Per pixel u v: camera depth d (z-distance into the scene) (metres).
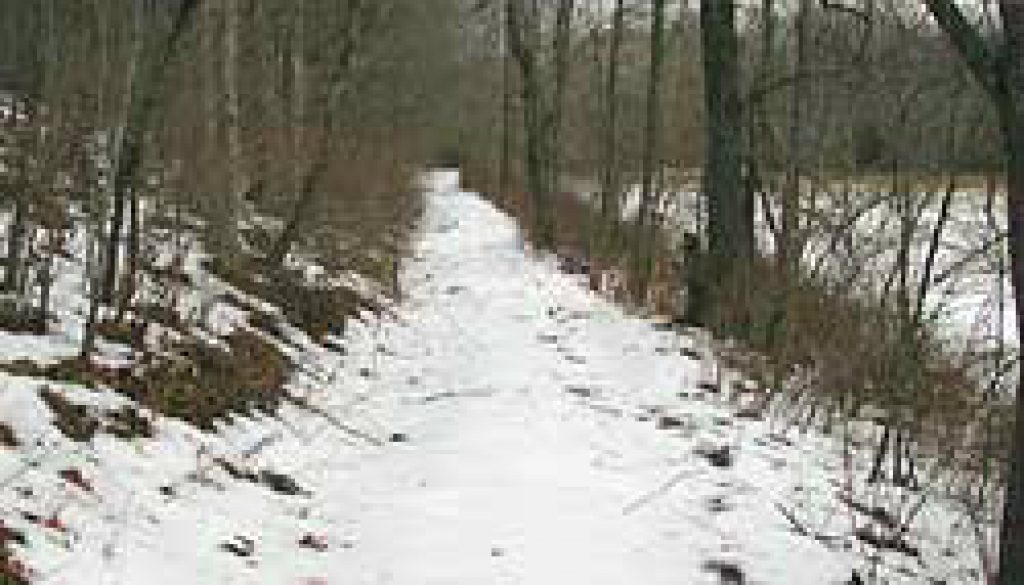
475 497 8.56
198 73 12.71
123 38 9.05
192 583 6.34
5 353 8.14
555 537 7.89
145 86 9.48
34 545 5.93
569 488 8.88
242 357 10.77
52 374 8.13
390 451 9.95
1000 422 9.97
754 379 13.77
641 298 19.55
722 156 16.89
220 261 13.65
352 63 18.34
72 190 10.90
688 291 17.64
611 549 7.80
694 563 7.75
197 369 9.78
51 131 9.06
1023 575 6.07
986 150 12.70
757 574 7.75
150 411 8.47
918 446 10.95
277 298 13.90
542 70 34.03
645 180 22.58
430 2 41.59
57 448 7.11
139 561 6.32
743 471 9.93
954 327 14.80
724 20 16.83
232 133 14.20
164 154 10.70
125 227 12.20
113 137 9.00
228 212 13.96
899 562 8.51
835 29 16.11
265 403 10.03
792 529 8.69
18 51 9.36
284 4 20.98
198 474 7.87
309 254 17.44
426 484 8.88
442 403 11.57
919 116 13.46
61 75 9.04
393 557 7.44
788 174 15.30
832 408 12.09
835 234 13.66
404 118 39.38
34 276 10.03
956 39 6.26
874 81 14.73
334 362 12.77
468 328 16.61
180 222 11.71
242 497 7.89
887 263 14.27
